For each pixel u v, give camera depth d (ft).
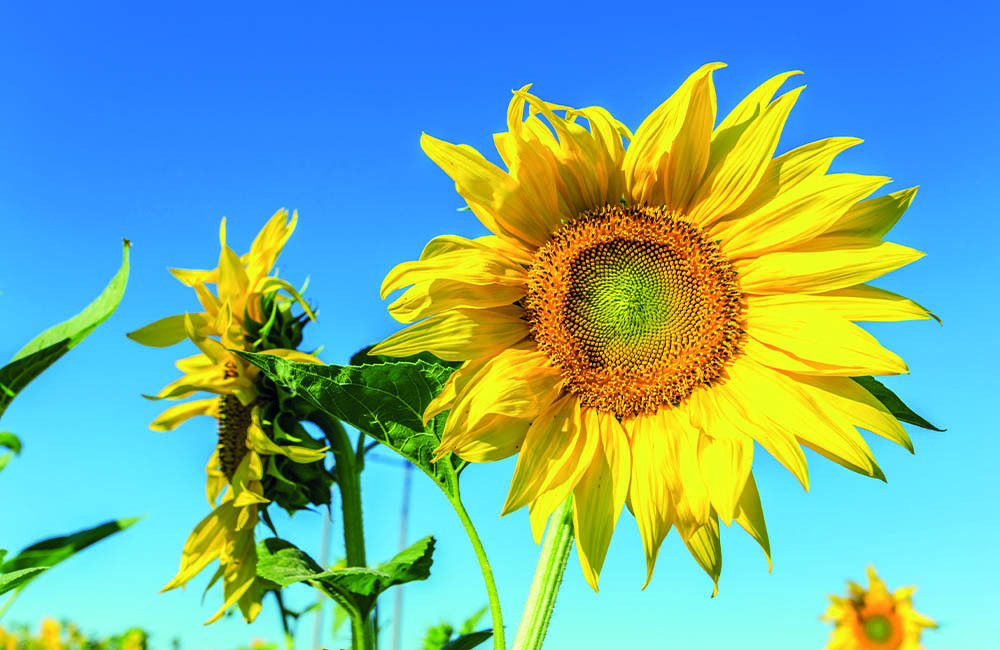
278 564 2.42
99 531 2.00
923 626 3.48
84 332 2.00
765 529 2.10
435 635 3.08
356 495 2.47
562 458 2.16
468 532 2.19
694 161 2.22
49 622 4.13
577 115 2.19
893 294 2.16
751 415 2.17
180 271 2.48
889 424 2.10
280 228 2.57
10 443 1.99
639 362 2.25
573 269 2.25
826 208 2.16
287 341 2.49
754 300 2.25
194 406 2.62
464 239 2.21
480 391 2.13
